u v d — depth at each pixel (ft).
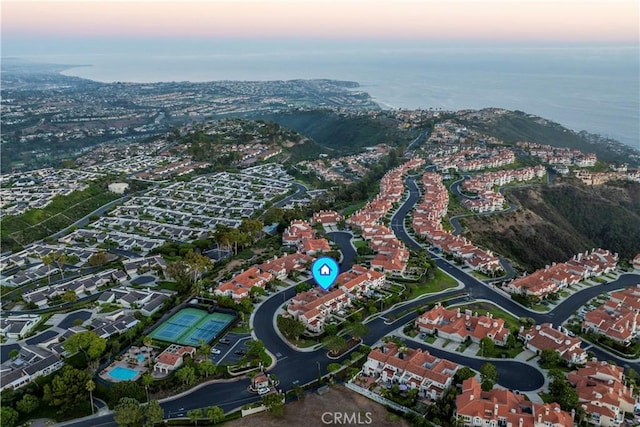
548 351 636.89
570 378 598.75
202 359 649.20
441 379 579.48
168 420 537.24
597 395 547.08
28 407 557.74
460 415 528.63
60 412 556.51
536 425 512.22
